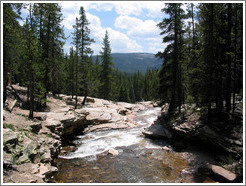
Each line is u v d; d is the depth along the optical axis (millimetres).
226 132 10516
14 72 12945
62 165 9945
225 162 9234
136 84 70750
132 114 29547
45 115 14086
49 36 18578
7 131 7773
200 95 12523
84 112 18922
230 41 11625
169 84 18250
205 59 11977
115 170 9352
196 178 8281
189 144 12578
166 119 17500
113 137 16062
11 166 6301
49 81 19062
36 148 8594
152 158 11047
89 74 27688
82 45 24594
